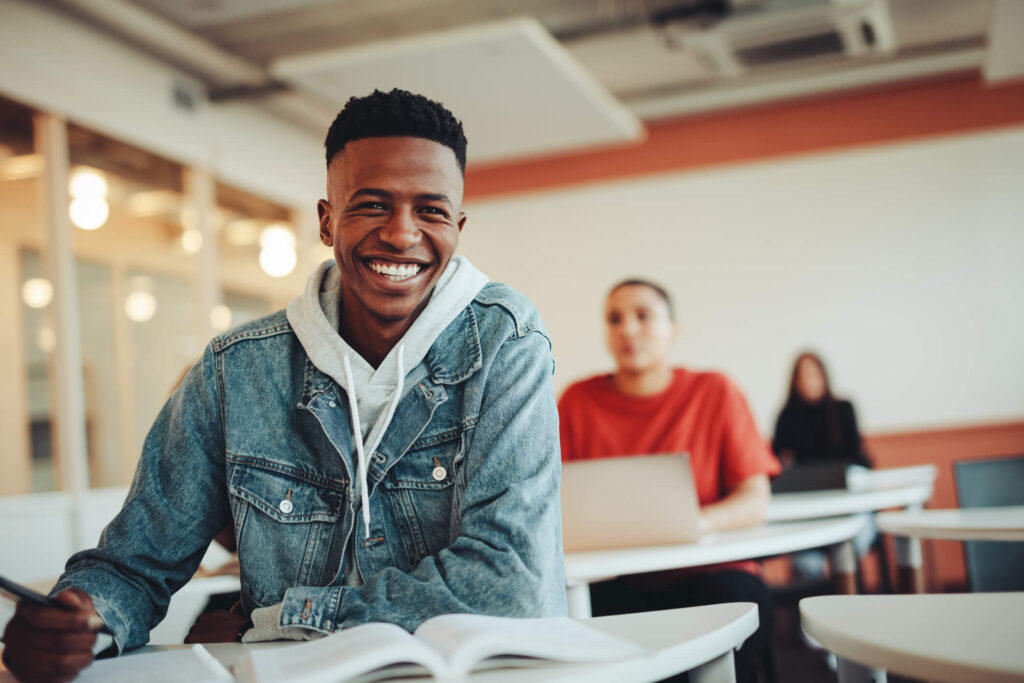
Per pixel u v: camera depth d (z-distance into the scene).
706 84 6.59
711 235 6.80
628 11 5.38
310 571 1.16
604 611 2.04
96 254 4.69
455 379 1.18
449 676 0.80
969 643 0.78
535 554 1.02
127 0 4.65
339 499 1.18
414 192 1.13
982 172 6.25
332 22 5.30
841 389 6.42
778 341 6.60
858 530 1.95
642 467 1.78
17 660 0.89
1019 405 6.05
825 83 6.54
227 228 5.79
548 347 1.22
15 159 4.32
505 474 1.09
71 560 1.14
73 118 4.61
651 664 0.82
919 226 6.35
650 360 2.39
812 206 6.59
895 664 0.77
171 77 5.39
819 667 3.52
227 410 1.20
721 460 2.33
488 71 5.05
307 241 6.68
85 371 4.50
